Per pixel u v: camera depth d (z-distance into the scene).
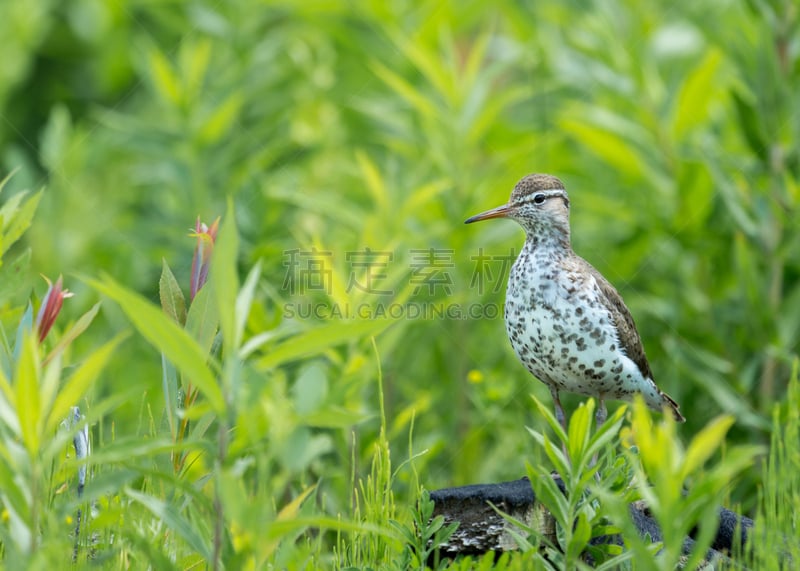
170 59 16.72
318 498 11.28
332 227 14.38
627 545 7.85
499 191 13.12
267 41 15.58
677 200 13.10
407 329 12.73
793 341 12.66
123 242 14.22
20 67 17.98
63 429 8.05
